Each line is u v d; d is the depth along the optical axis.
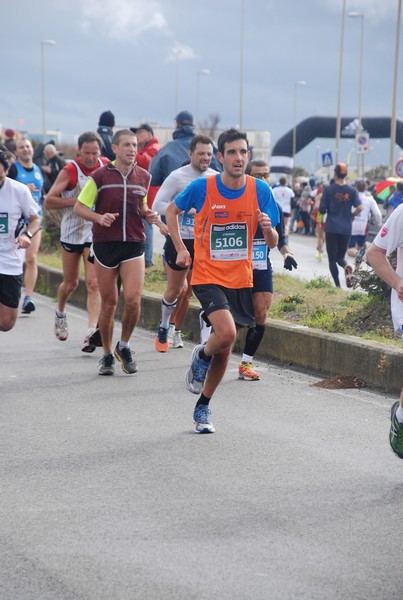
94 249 11.27
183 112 16.27
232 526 6.25
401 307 7.29
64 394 10.53
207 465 7.70
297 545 5.91
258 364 12.40
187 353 13.27
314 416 9.48
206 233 8.67
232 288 8.67
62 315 13.86
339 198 20.08
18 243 10.69
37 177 17.17
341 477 7.39
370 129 75.88
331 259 20.27
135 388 10.85
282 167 79.31
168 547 5.87
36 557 5.71
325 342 11.62
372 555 5.75
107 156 18.56
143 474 7.45
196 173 12.19
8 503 6.75
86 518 6.41
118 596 5.15
